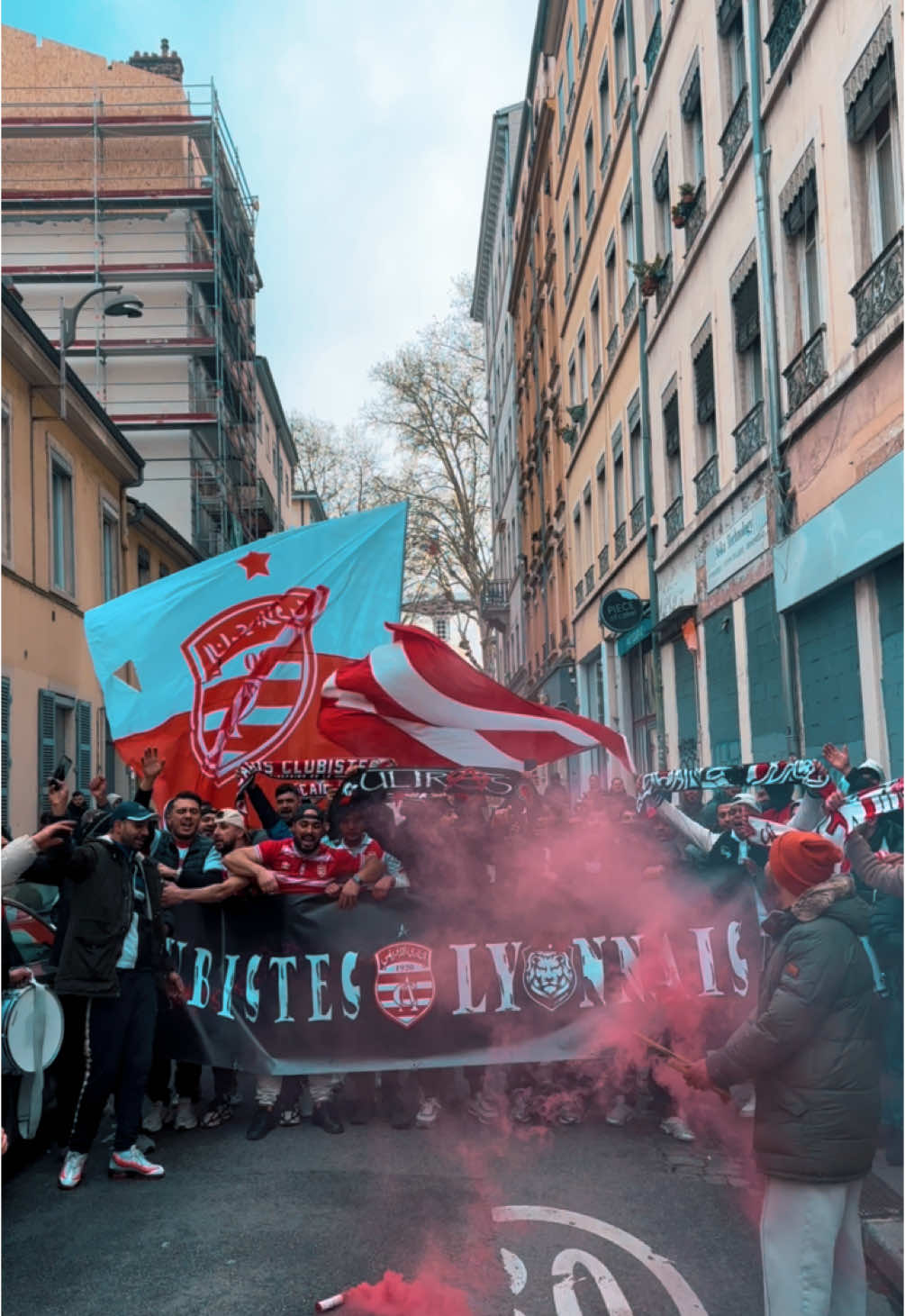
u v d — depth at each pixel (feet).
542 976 23.35
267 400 164.04
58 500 70.08
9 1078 20.33
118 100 114.21
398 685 28.35
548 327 117.60
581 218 93.56
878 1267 15.89
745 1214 17.93
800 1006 12.01
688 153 58.23
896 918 20.12
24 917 25.31
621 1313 14.71
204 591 33.73
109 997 20.54
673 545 63.00
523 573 147.74
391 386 173.06
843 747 38.55
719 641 54.49
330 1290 15.62
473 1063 23.03
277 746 33.27
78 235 112.16
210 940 23.57
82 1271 16.55
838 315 37.40
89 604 74.33
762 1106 12.47
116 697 33.09
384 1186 19.54
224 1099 24.29
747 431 47.91
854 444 36.47
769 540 45.06
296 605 33.88
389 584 34.19
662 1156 20.88
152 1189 19.99
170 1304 15.37
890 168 34.32
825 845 12.52
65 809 34.86
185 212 112.47
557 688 112.57
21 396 61.52
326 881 23.50
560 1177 19.80
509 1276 15.83
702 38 53.47
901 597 33.47
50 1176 21.06
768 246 44.34
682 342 59.93
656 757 70.64
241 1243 17.26
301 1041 23.16
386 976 23.29
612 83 76.79
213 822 29.07
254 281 137.28
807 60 39.91
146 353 110.22
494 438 186.29
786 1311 12.14
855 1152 12.13
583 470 96.37
